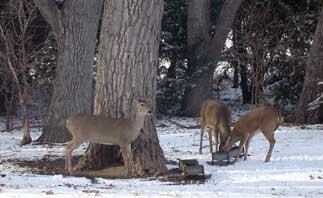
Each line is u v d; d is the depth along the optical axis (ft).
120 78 41.01
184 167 38.06
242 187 34.42
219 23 87.10
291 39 90.07
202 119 48.91
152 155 40.60
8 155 48.75
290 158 45.14
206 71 87.71
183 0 93.66
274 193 32.35
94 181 36.19
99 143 40.86
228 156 42.60
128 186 34.71
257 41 85.76
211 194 31.45
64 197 28.45
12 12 64.08
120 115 41.04
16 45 66.90
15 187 32.53
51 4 58.75
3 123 80.23
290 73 90.33
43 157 47.34
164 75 93.76
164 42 91.76
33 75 80.07
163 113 91.91
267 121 44.21
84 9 59.31
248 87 104.94
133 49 40.88
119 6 40.75
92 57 60.70
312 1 90.68
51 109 59.36
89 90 60.59
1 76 78.02
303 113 74.79
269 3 88.43
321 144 52.49
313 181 36.35
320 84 71.51
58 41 59.82
